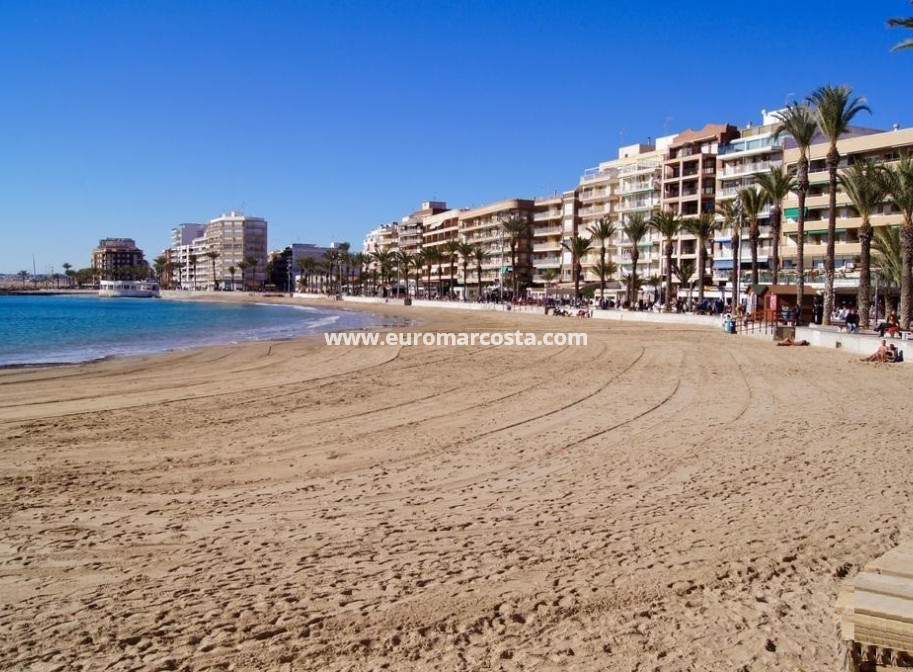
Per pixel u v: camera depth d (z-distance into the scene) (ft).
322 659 15.07
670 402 53.31
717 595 18.56
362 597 18.24
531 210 401.29
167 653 15.29
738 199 211.41
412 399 55.47
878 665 13.92
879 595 14.49
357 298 451.94
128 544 22.33
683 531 23.67
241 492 28.60
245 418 46.55
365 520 24.88
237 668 14.69
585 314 229.45
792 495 28.07
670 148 301.84
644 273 313.73
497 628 16.60
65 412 48.83
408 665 14.85
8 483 29.86
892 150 200.95
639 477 30.99
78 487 29.30
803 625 16.90
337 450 36.68
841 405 51.44
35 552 21.59
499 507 26.48
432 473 31.81
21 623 16.71
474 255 402.11
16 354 101.30
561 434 40.88
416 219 544.21
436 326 180.96
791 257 224.33
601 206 346.74
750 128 274.57
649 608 17.74
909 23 76.33
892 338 92.17
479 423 44.62
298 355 98.27
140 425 43.88
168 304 428.15
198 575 19.72
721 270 266.77
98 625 16.61
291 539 22.81
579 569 20.25
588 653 15.46
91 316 242.99
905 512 25.90
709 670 14.82
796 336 121.90
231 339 135.13
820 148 216.95
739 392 58.75
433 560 20.90
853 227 208.74
